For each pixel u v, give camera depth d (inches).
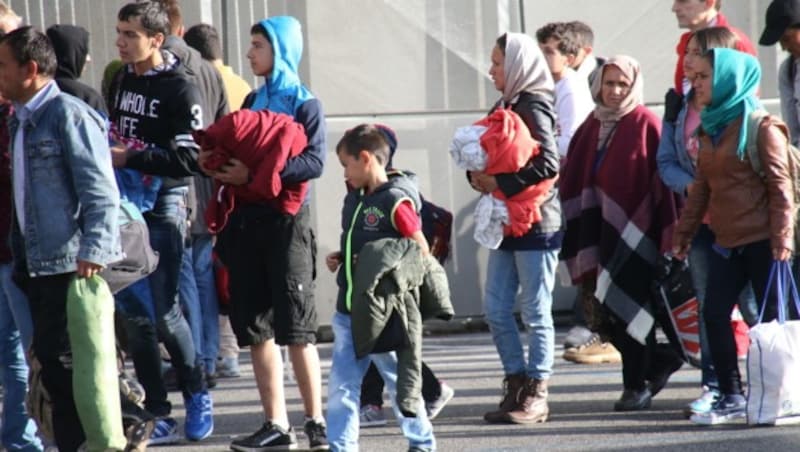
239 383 1339.8
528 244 1058.7
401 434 1069.8
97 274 860.6
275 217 983.0
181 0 1537.9
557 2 1601.9
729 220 1015.6
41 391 863.7
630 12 1616.6
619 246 1101.7
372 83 1574.8
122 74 1035.3
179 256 1044.5
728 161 1008.9
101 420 852.0
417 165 1583.4
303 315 988.6
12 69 846.5
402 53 1577.3
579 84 1373.0
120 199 928.9
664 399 1162.6
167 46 1149.1
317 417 1003.9
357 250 928.3
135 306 1033.5
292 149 967.0
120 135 1014.4
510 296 1084.5
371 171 934.4
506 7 1589.6
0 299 960.3
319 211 1569.9
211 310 1302.9
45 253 846.5
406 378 907.4
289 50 1013.2
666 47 1622.8
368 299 895.7
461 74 1587.1
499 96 1592.0
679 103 1094.4
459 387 1255.5
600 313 1133.7
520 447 997.8
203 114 1119.6
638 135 1109.7
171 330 1047.0
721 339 1039.0
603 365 1359.5
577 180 1146.0
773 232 997.8
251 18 1549.0
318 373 1003.3
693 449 967.6
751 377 1029.8
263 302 996.6
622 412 1112.8
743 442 982.4
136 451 922.1
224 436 1085.1
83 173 841.5
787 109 1261.1
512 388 1086.4
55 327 858.1
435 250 1126.4
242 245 987.9
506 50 1051.9
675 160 1091.9
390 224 924.6
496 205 1047.0
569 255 1154.0
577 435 1031.6
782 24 1218.6
